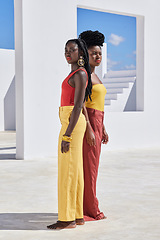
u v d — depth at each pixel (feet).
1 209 13.62
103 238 10.63
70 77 10.86
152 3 32.09
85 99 11.71
